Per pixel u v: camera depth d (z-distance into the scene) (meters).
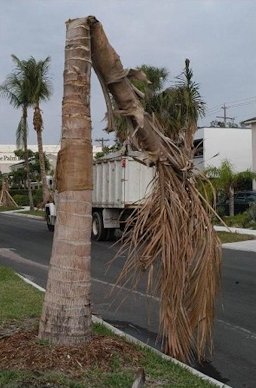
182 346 5.92
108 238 19.89
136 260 5.62
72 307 5.41
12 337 5.75
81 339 5.44
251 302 9.46
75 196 5.43
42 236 22.12
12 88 38.12
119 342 5.78
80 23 5.46
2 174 69.19
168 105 20.19
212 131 41.06
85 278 5.49
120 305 8.70
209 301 5.84
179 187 5.83
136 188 18.17
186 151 6.05
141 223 5.61
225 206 27.75
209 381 5.25
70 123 5.45
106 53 5.57
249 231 22.36
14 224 29.64
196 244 5.73
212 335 7.17
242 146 41.56
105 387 4.77
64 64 5.57
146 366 5.40
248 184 31.17
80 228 5.44
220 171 26.84
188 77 22.31
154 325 7.82
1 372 4.95
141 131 5.77
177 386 4.96
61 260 5.45
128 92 5.71
